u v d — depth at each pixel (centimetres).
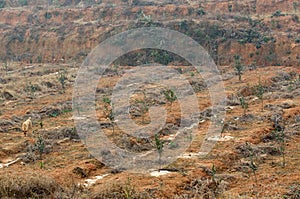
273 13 9512
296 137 2956
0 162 2575
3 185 1811
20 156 2659
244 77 6000
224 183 2011
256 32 8250
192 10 9725
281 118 3500
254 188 1919
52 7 12481
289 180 2022
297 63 7238
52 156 2667
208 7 10288
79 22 10294
